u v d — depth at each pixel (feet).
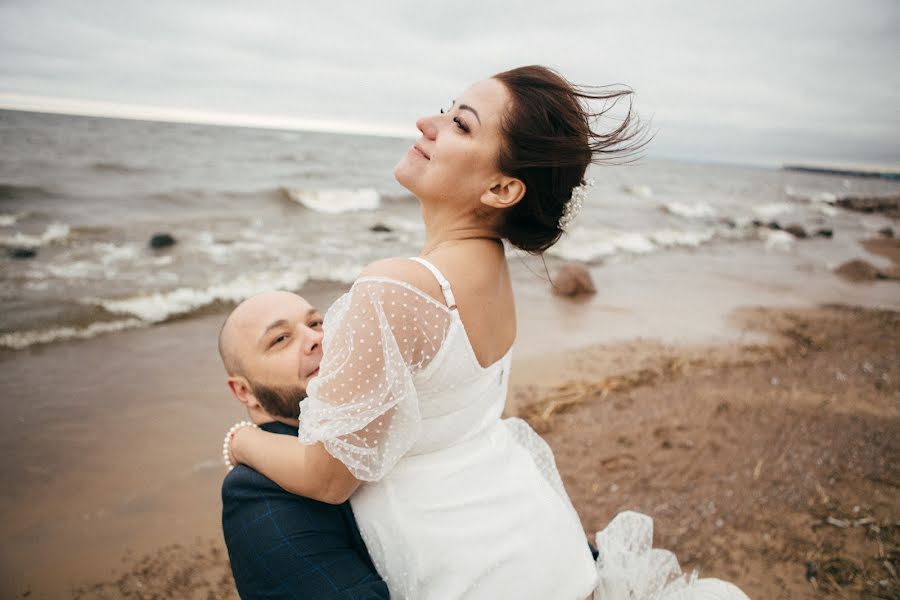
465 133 4.37
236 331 5.10
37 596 11.07
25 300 27.43
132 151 96.89
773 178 336.08
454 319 4.08
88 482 14.39
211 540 12.78
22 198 53.47
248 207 62.18
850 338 28.91
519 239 4.74
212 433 16.94
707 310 33.91
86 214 50.03
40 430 16.60
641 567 5.55
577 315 31.01
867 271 52.90
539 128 4.24
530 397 19.92
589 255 50.08
